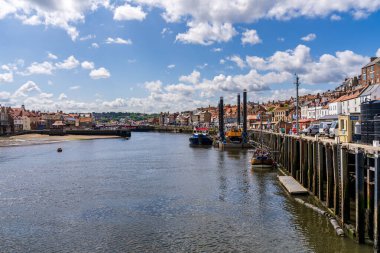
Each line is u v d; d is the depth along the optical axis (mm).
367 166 24641
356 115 35969
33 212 35781
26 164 73625
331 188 32594
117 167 68250
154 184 49594
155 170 63625
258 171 60969
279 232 28750
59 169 65750
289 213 33688
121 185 49062
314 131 62219
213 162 75000
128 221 32562
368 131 32469
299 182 48125
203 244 26844
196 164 71812
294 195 40625
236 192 43688
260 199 39719
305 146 44250
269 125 142250
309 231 28469
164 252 25562
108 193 44031
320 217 31812
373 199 24500
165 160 80188
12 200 40781
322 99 118938
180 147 122312
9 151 106000
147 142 155500
